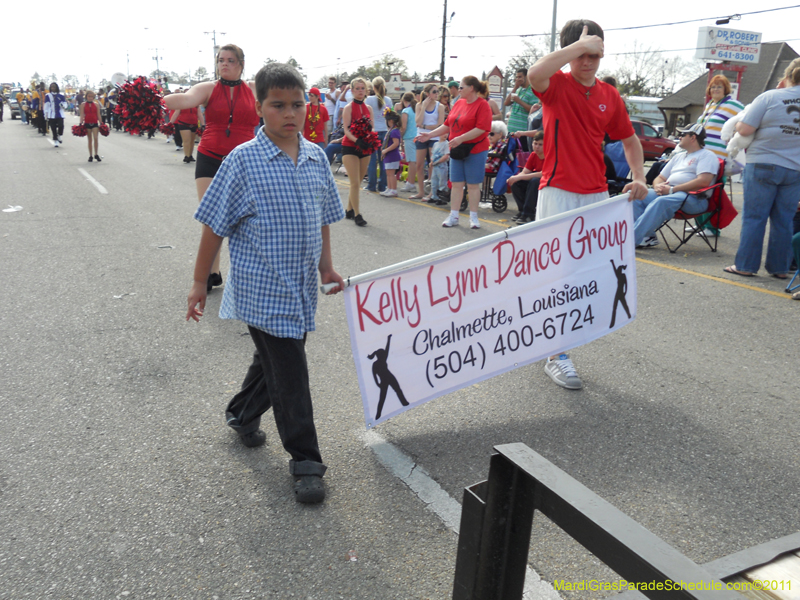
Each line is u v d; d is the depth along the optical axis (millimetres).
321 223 2812
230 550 2441
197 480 2893
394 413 3293
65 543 2459
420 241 7898
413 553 2445
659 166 9570
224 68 4984
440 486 2885
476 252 3424
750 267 6555
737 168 8891
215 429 3344
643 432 3430
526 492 1437
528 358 3729
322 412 3576
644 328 5059
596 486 2914
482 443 3271
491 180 11078
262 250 2592
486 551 1501
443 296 3363
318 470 2760
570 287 3809
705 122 8867
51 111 20859
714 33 29891
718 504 2799
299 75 2557
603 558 1234
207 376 3967
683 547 2508
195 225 8453
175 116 5191
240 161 2572
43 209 9367
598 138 3854
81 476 2900
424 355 3352
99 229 8094
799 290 5949
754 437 3400
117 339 4531
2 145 20938
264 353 2732
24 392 3701
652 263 7145
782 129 6000
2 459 3016
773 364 4387
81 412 3486
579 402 3779
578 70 3662
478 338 3518
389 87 32125
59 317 4941
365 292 3121
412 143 12102
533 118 10172
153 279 5973
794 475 3045
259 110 2576
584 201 3891
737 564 1902
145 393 3725
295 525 2596
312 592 2236
